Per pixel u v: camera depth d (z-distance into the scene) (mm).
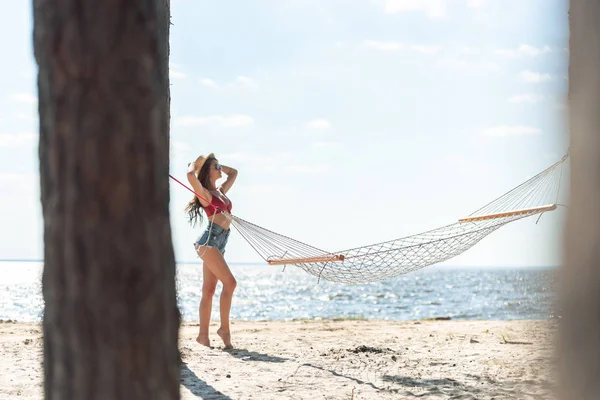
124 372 2562
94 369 2561
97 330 2553
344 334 9539
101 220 2559
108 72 2584
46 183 2639
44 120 2643
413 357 7398
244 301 46688
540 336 8750
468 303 39906
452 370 6586
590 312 1804
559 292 1868
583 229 1829
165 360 2662
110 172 2566
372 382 6059
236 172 8289
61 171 2596
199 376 6254
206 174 7934
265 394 5582
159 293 2646
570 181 1878
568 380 1823
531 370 6324
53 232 2609
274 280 115562
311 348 8047
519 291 59406
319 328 10422
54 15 2615
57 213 2600
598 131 1831
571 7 1906
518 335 8922
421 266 6801
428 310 32812
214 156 7996
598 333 1787
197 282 89438
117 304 2559
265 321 12438
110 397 2549
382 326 10875
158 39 2727
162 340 2650
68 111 2590
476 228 6371
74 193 2570
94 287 2555
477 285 82250
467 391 5590
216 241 7926
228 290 7977
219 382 6020
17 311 28250
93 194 2561
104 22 2590
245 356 7398
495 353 7535
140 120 2623
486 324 11039
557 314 1873
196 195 7789
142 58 2641
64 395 2590
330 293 61594
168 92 5906
